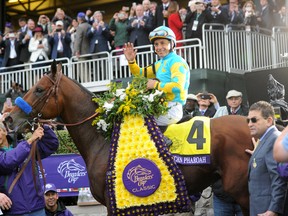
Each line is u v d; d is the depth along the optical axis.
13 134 5.74
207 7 11.25
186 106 7.97
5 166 5.26
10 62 13.57
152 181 5.09
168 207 5.10
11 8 20.88
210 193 7.39
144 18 11.70
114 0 19.12
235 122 5.13
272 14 12.26
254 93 7.94
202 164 5.07
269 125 4.61
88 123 5.44
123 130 5.25
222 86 11.07
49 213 6.66
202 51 10.96
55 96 5.40
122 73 12.19
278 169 4.29
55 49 12.91
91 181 5.33
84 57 12.52
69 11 20.30
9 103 10.73
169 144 5.17
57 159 8.13
